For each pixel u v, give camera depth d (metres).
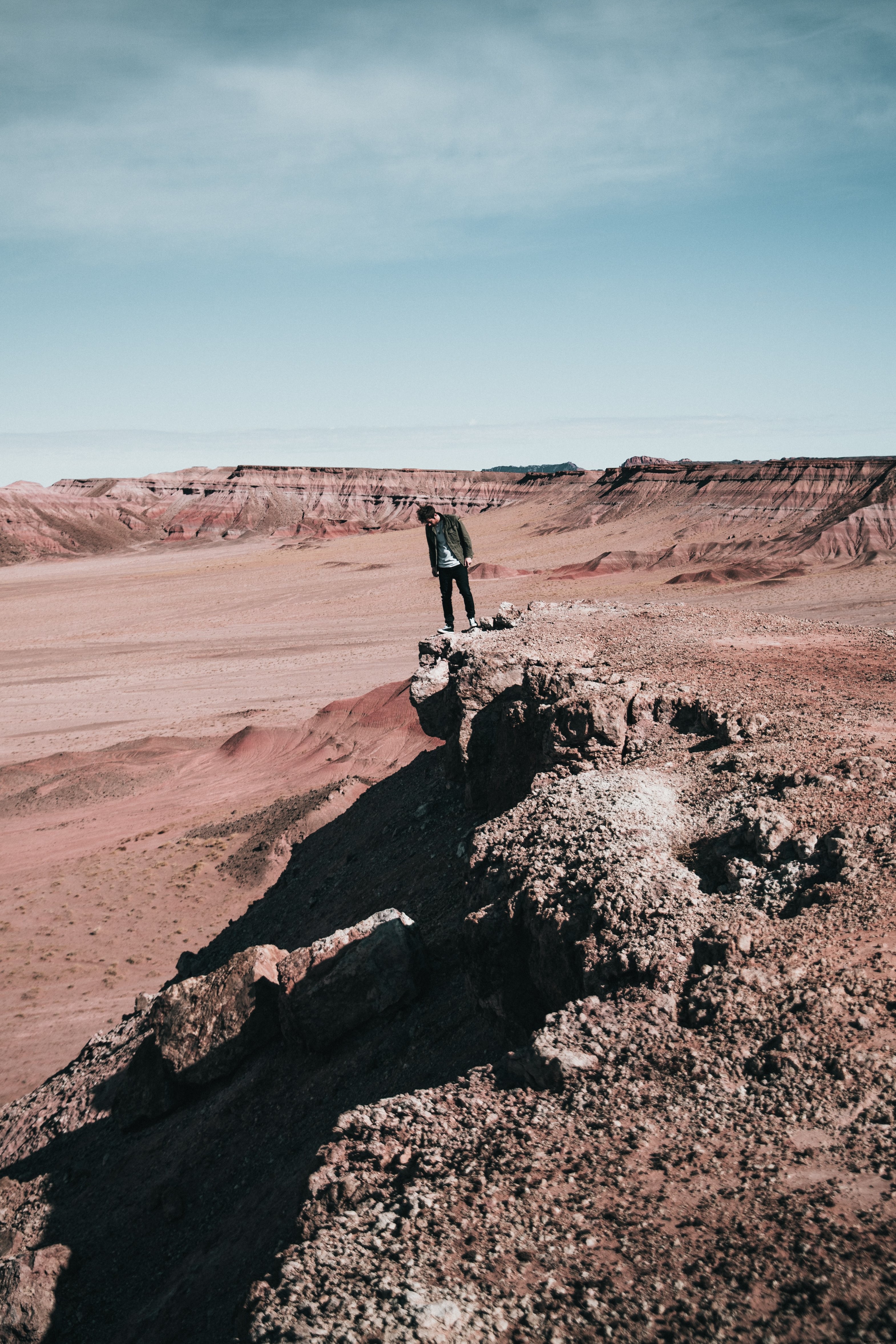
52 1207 12.18
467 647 17.56
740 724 12.14
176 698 89.12
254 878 39.09
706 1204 5.27
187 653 113.50
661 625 19.30
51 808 56.25
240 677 96.75
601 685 14.12
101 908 38.53
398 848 18.75
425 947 12.05
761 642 17.53
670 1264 4.84
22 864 46.50
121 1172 12.13
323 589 160.12
